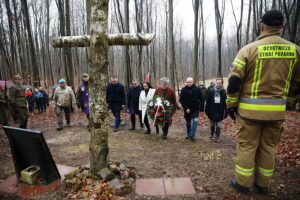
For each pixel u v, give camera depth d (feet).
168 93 19.24
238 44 52.49
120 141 18.26
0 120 19.13
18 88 20.03
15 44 57.11
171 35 42.57
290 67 7.64
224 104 18.38
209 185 9.78
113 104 21.75
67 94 22.86
